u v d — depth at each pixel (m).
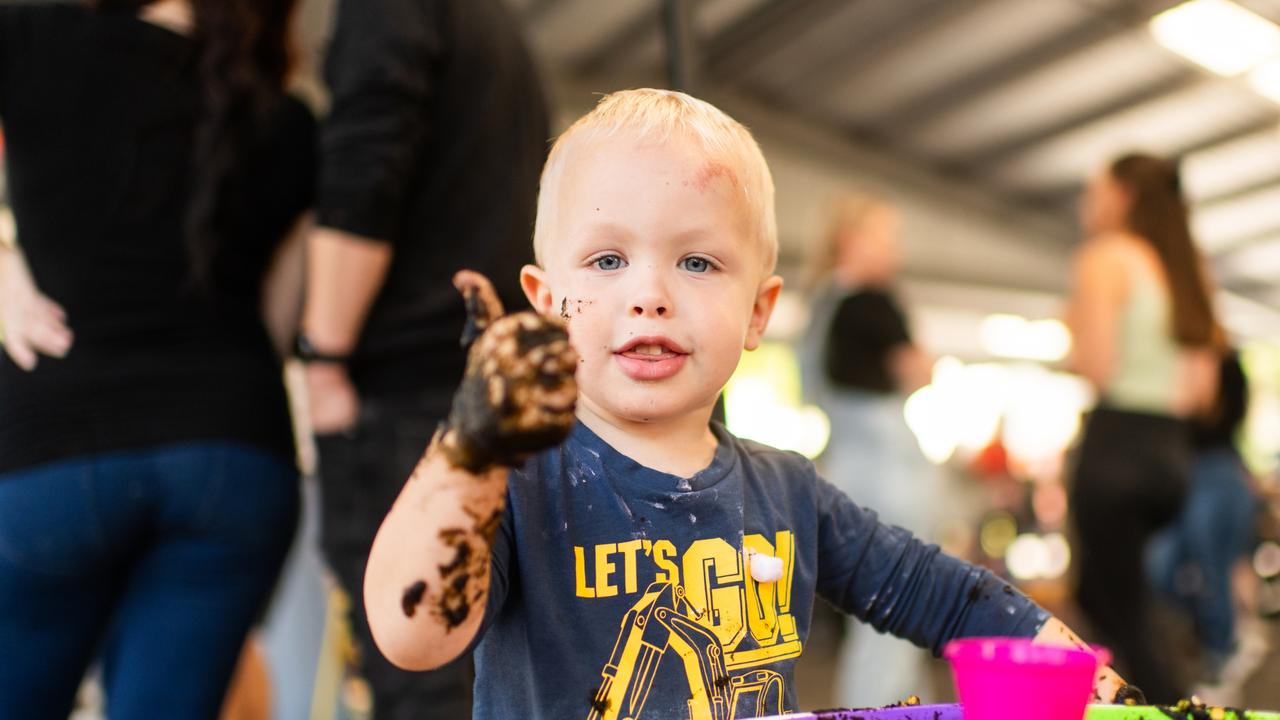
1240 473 3.76
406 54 1.24
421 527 0.61
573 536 0.75
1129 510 2.23
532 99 1.39
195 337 1.15
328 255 1.22
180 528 1.13
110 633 1.24
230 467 1.14
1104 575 2.25
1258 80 7.46
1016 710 0.60
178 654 1.14
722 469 0.80
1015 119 8.73
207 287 1.14
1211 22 6.84
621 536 0.75
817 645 4.20
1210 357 2.76
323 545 1.29
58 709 1.12
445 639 0.62
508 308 1.31
